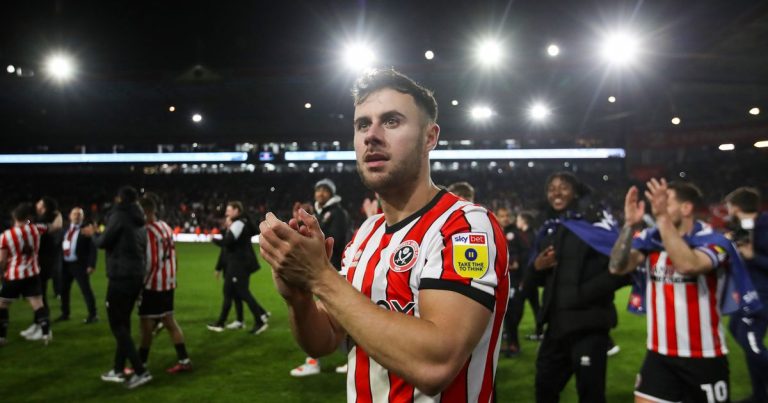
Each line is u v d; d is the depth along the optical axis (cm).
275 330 727
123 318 510
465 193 470
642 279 308
